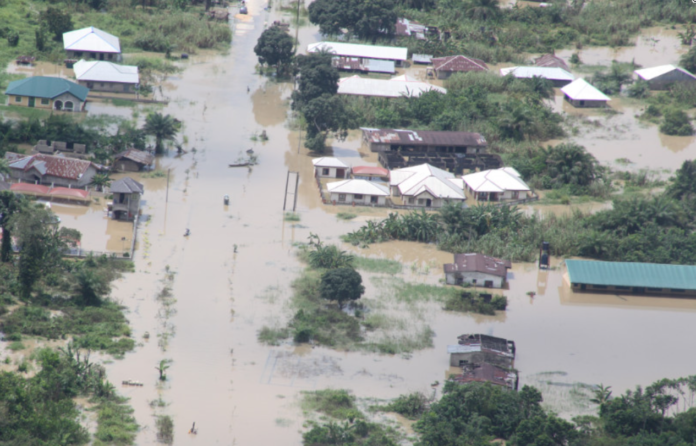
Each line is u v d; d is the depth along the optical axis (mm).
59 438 149625
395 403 176500
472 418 166000
